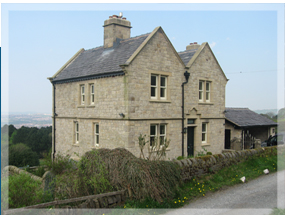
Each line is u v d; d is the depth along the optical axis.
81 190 7.97
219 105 18.66
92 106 15.74
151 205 8.03
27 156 16.83
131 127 13.46
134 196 8.16
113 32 17.03
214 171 11.54
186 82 16.03
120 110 13.80
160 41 14.79
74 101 17.33
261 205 8.37
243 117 21.56
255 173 12.14
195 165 10.86
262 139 22.78
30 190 7.63
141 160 8.76
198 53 16.95
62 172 10.76
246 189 10.11
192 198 9.14
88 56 18.84
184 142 16.06
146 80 14.16
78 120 16.88
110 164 8.46
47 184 8.55
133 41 15.89
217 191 9.95
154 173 8.62
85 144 16.28
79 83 16.91
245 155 13.41
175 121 15.59
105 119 14.73
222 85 18.92
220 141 18.72
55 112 19.14
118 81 13.96
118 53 15.71
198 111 16.97
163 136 15.27
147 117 14.14
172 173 9.26
